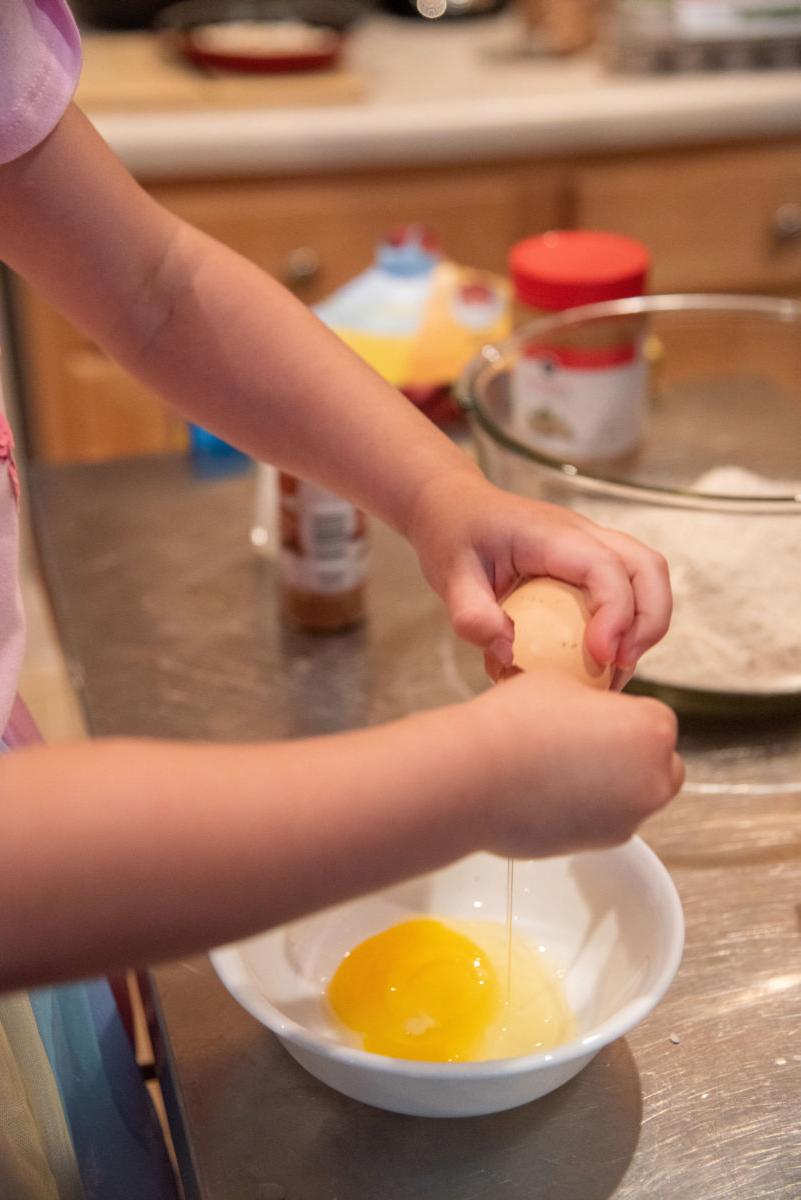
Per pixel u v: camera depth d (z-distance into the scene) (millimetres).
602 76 1847
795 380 1059
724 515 746
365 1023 558
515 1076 485
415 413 658
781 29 1838
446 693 807
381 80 1848
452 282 1187
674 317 1035
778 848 680
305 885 422
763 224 1854
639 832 690
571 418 983
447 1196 501
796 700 752
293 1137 526
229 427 684
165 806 408
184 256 674
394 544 981
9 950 399
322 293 1761
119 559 956
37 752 422
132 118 1625
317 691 808
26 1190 577
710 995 589
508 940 599
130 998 746
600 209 1792
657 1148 518
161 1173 671
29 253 671
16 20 608
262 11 1917
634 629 562
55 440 1761
